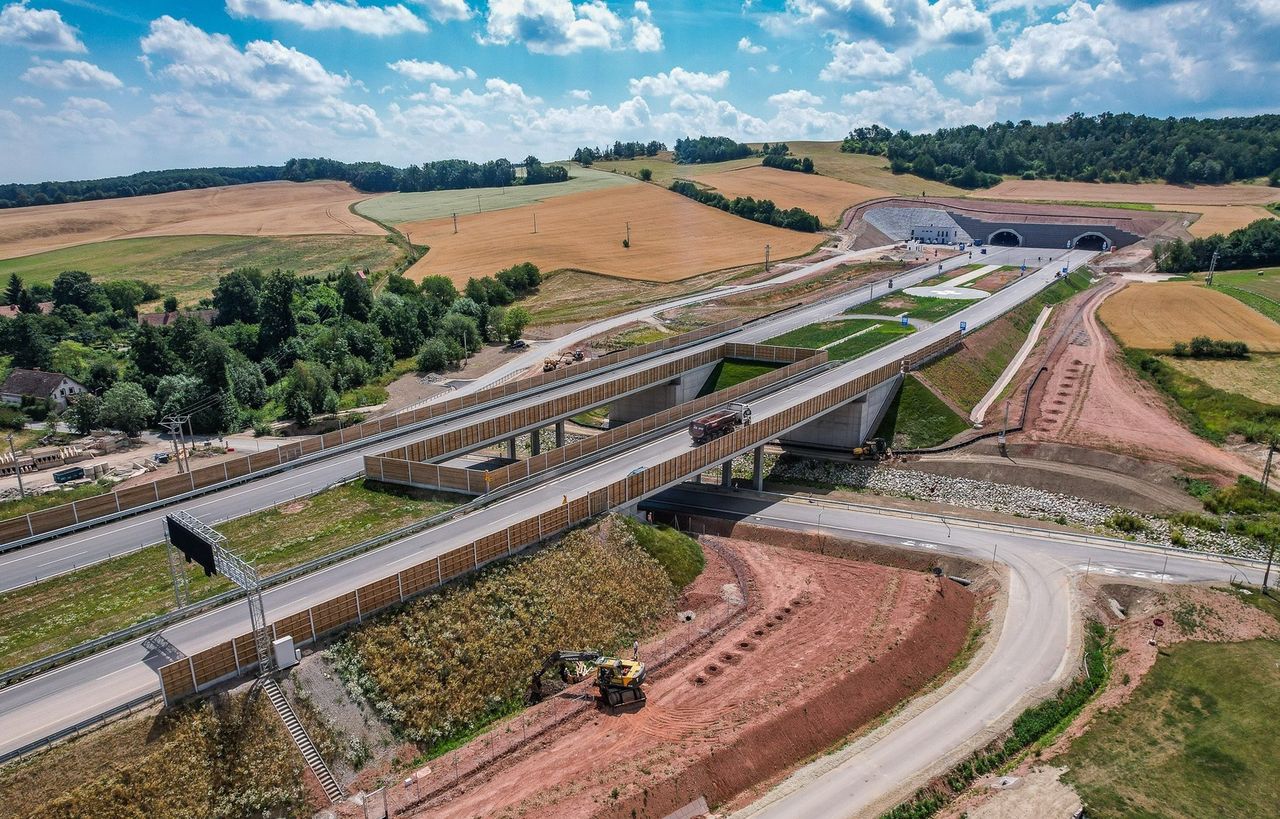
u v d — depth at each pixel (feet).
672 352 424.05
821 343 442.91
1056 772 155.22
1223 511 279.28
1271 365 410.11
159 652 165.17
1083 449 319.47
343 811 149.89
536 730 170.50
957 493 305.73
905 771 156.25
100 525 230.27
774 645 202.18
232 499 246.27
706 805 150.92
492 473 241.55
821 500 298.76
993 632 207.00
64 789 134.92
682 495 305.12
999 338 460.14
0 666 162.91
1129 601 223.30
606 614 210.18
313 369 415.03
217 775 146.82
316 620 170.09
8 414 408.67
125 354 510.99
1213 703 175.32
